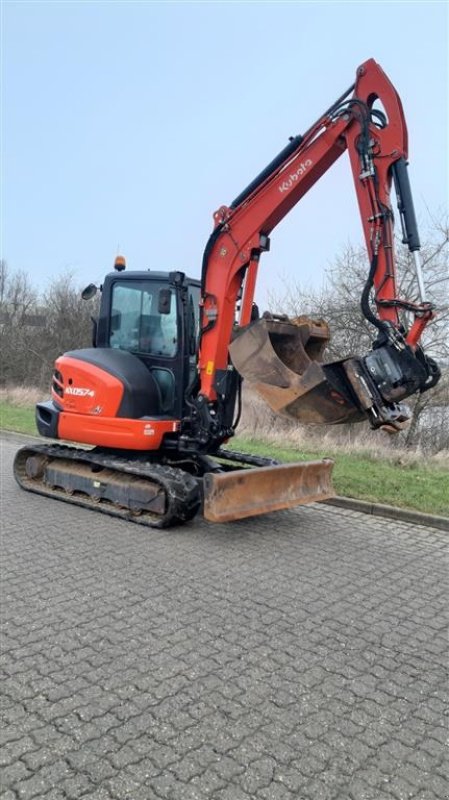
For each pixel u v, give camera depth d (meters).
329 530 6.21
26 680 3.23
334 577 4.88
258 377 5.54
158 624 3.92
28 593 4.33
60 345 25.16
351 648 3.73
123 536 5.70
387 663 3.57
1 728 2.83
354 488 7.50
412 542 5.92
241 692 3.20
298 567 5.07
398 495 7.24
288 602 4.36
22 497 7.07
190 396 6.45
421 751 2.81
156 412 6.54
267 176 5.80
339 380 5.07
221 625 3.94
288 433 11.68
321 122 5.41
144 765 2.63
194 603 4.26
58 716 2.94
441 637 3.93
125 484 6.24
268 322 5.74
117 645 3.63
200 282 6.52
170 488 5.75
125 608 4.13
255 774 2.60
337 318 14.03
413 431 13.18
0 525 5.95
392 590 4.67
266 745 2.79
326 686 3.30
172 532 5.88
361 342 13.91
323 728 2.94
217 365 6.30
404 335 4.91
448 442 12.84
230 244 6.12
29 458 7.48
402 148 4.96
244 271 6.19
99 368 6.53
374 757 2.75
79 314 25.25
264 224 5.90
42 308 26.83
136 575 4.73
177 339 6.42
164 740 2.79
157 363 6.60
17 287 27.80
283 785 2.55
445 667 3.56
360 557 5.40
